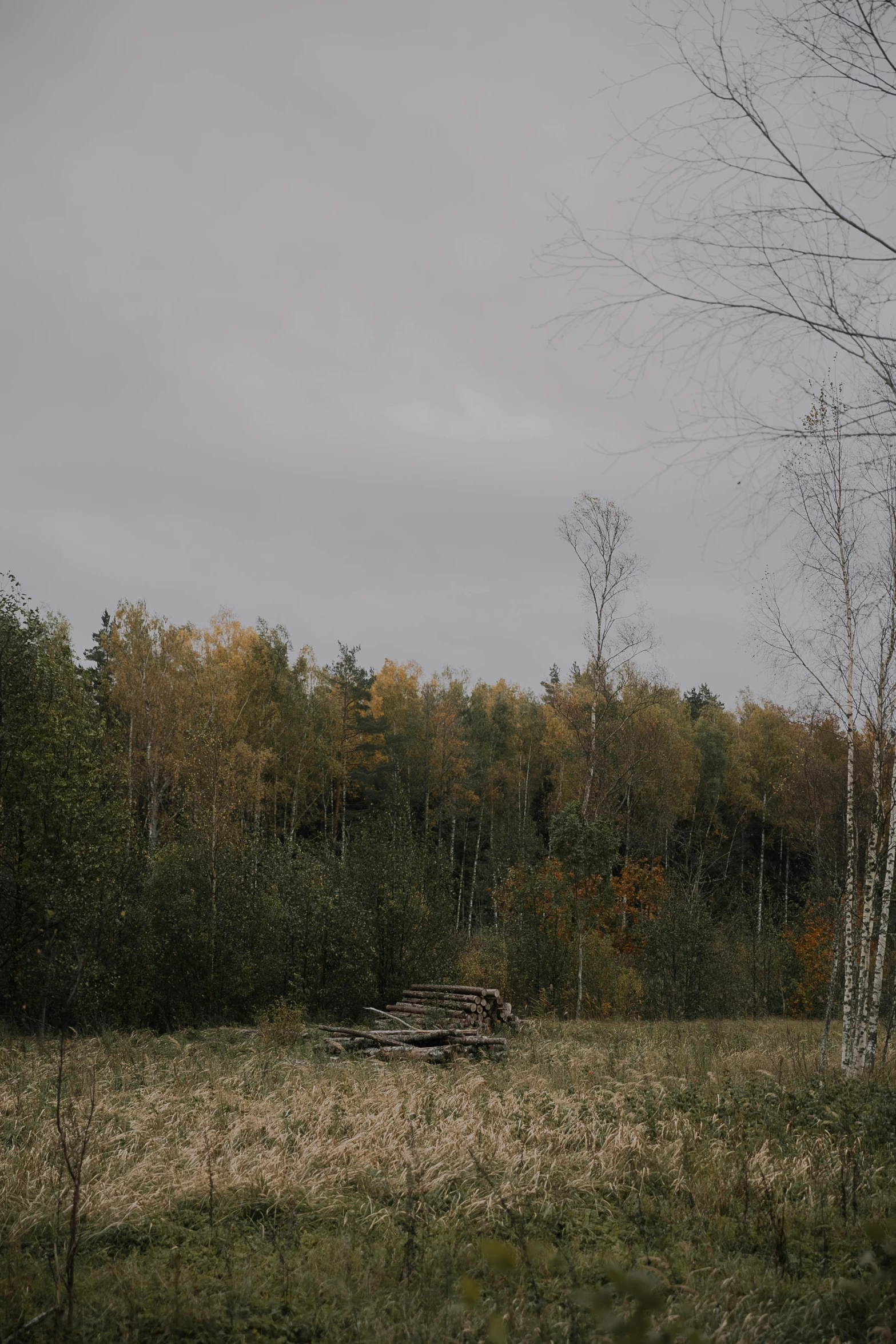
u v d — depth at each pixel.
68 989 17.67
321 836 30.28
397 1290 5.00
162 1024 19.17
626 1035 17.50
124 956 18.94
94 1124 8.22
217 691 37.28
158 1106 9.25
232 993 19.39
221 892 20.23
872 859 13.76
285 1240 5.73
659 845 41.34
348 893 21.44
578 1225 6.10
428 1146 7.62
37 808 17.95
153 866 20.41
